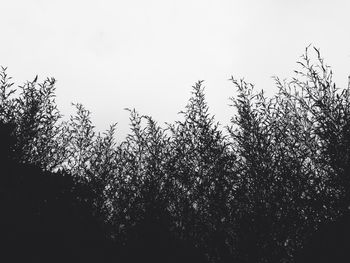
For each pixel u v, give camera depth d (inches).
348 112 241.6
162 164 302.8
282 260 244.5
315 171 255.1
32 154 328.8
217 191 267.9
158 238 268.5
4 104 343.0
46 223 284.4
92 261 278.8
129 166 319.6
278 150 271.3
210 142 287.1
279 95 278.5
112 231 290.5
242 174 270.2
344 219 230.4
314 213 239.8
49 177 313.0
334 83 257.1
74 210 295.1
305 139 259.1
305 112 262.7
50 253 276.4
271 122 279.6
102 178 314.0
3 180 284.4
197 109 312.3
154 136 319.6
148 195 280.7
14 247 268.5
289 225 244.2
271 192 257.0
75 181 316.8
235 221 259.4
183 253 264.4
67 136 356.8
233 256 251.9
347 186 232.2
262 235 247.4
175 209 279.1
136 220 277.9
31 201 290.2
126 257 271.6
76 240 285.7
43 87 364.5
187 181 281.6
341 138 238.7
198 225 267.9
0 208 275.3
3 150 299.4
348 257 223.0
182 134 305.4
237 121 289.7
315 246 236.2
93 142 361.1
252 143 275.0
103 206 306.2
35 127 336.8
